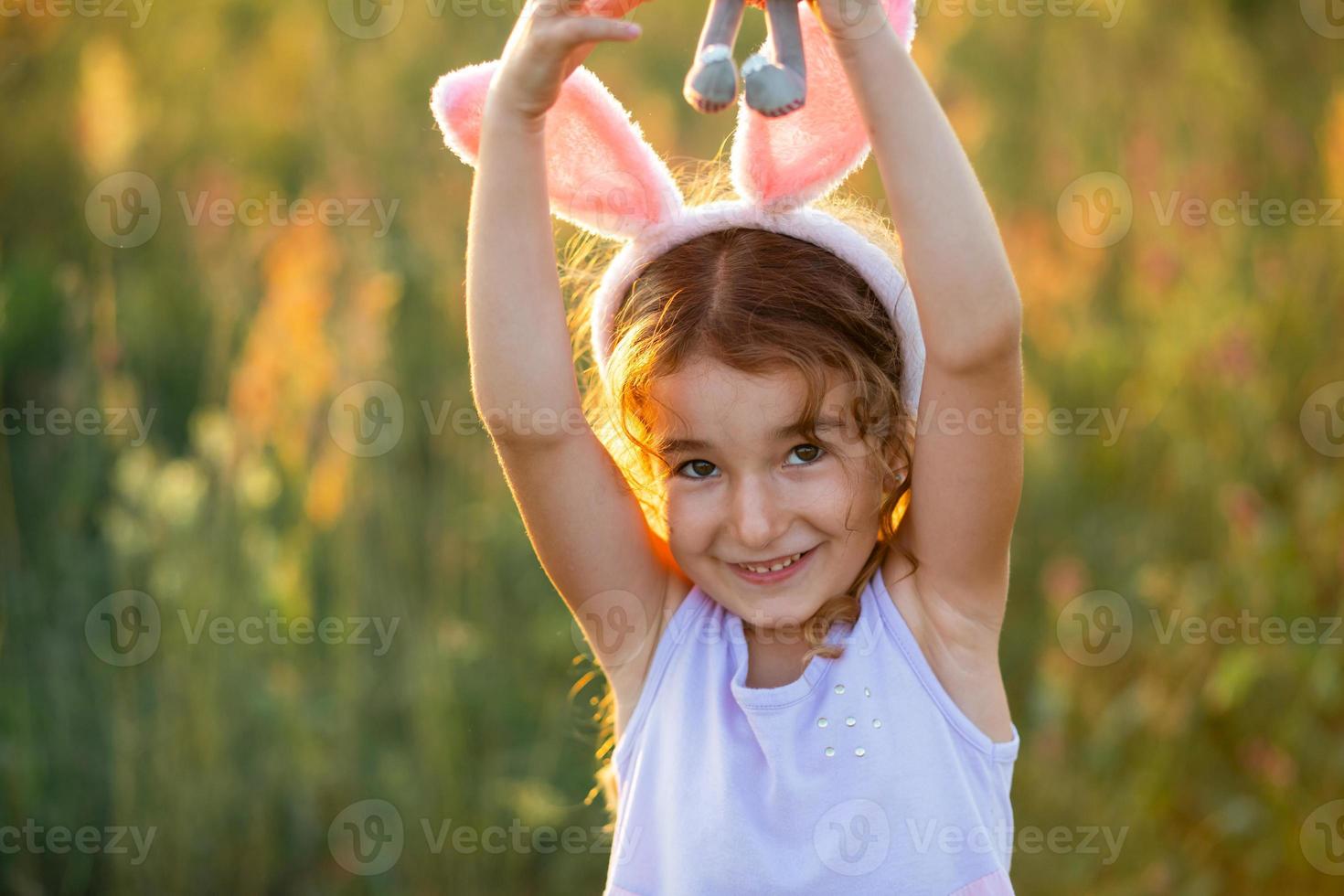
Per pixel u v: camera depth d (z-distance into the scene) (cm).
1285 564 418
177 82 632
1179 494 482
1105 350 527
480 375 193
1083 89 648
